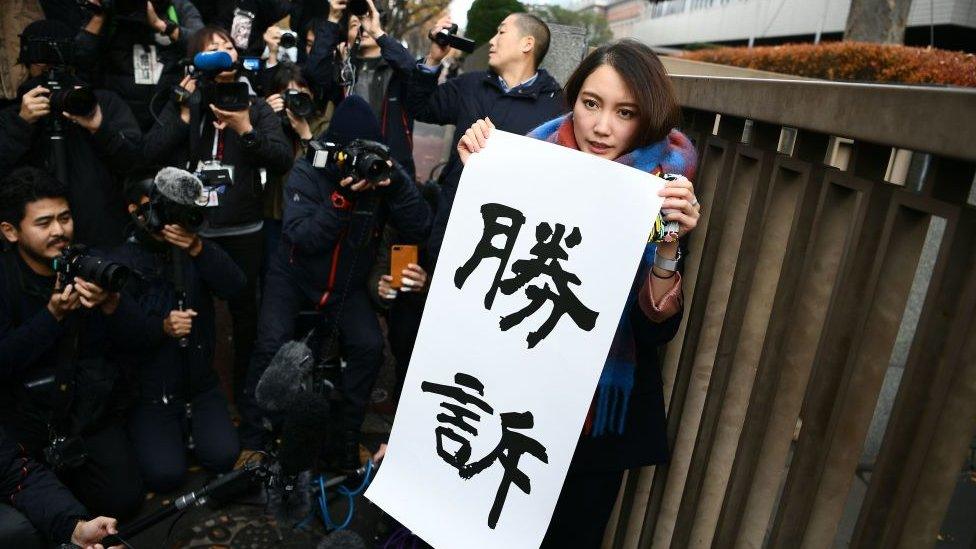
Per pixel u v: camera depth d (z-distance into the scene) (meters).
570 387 1.42
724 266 1.67
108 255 2.78
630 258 1.38
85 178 3.12
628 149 1.53
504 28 3.37
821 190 1.33
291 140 3.96
